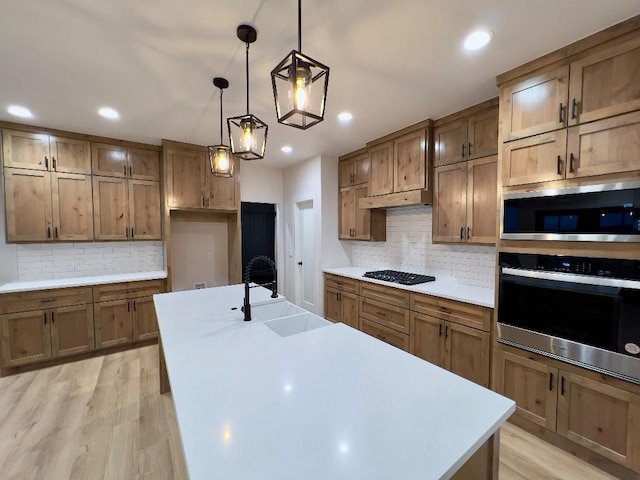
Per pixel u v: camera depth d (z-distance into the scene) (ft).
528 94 6.42
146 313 11.76
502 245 6.97
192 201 12.39
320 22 5.16
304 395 3.43
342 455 2.53
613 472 5.65
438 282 10.44
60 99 8.04
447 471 2.40
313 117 4.02
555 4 4.73
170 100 8.13
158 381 9.27
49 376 9.53
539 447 6.36
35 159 10.06
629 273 5.24
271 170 16.48
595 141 5.52
